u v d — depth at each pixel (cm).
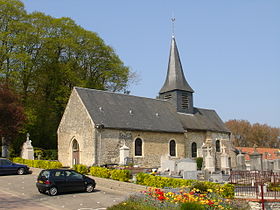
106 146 2545
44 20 3597
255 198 1445
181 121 3281
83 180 1596
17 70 3219
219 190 1397
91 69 4059
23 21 3422
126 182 1805
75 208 1212
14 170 2203
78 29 3847
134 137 2738
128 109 2948
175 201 1034
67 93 3609
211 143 3406
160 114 3177
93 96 2850
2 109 2742
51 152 3341
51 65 3641
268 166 2706
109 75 3978
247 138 6881
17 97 2992
